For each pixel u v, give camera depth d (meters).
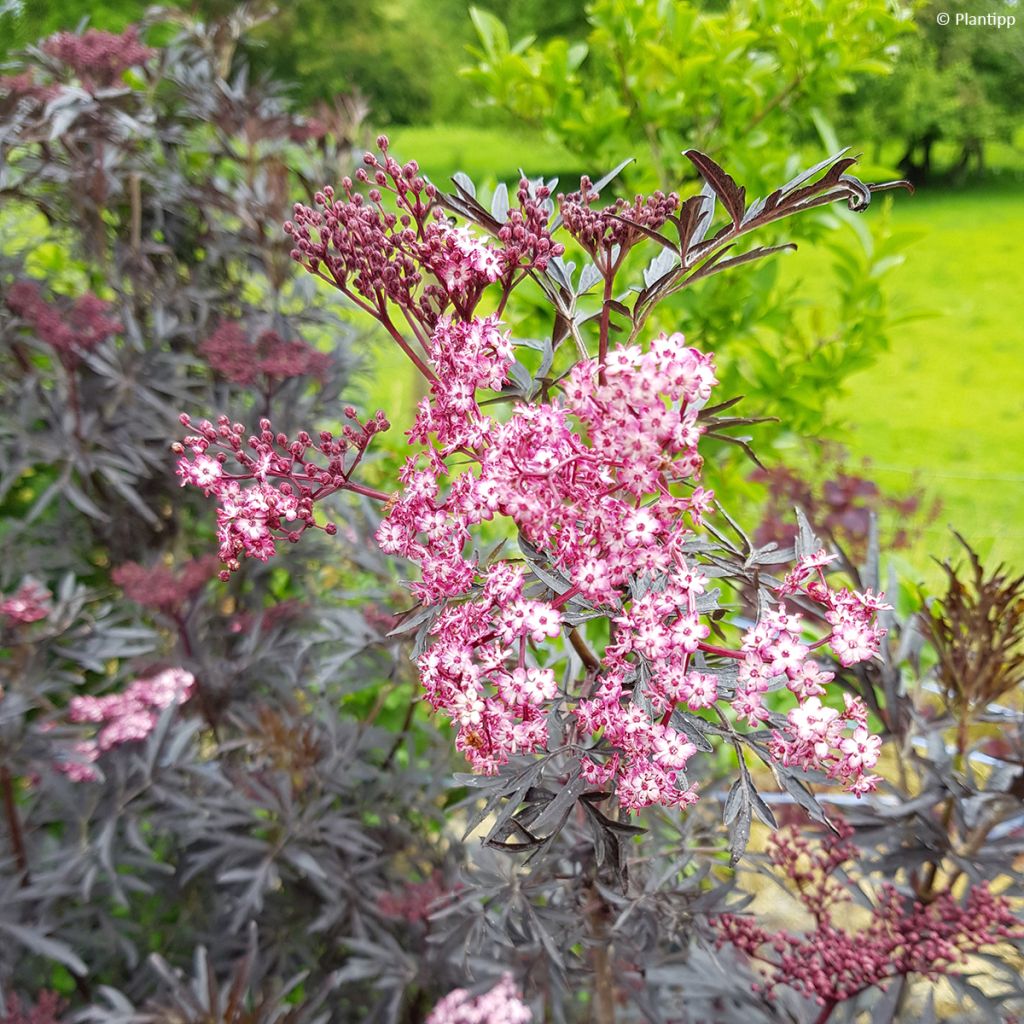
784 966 1.98
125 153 3.10
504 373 1.32
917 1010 2.67
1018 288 13.64
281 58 15.33
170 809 2.33
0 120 2.82
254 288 3.52
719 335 3.84
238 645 2.91
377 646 2.52
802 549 1.26
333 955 2.55
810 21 3.49
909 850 2.01
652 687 1.21
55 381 2.89
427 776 2.66
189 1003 1.74
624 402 1.12
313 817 2.35
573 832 1.95
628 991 2.18
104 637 2.52
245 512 1.31
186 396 2.94
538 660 2.13
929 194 19.52
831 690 3.01
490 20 3.85
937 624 2.05
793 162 3.69
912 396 10.24
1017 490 7.35
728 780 2.25
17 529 2.90
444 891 2.41
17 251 3.17
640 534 1.15
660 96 3.79
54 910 2.38
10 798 2.17
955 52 14.77
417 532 1.28
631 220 1.28
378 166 1.38
